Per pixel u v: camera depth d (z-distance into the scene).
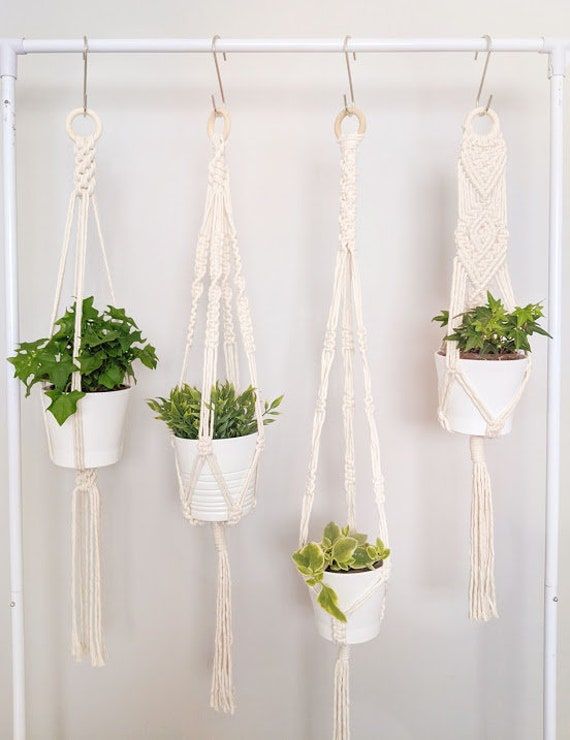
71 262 1.71
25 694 1.66
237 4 1.67
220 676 1.53
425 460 1.74
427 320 1.71
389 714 1.78
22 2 1.67
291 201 1.69
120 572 1.76
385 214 1.70
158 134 1.69
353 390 1.59
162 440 1.74
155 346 1.73
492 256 1.43
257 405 1.45
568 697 1.76
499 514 1.75
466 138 1.42
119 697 1.78
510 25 1.67
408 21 1.67
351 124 1.44
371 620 1.44
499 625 1.76
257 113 1.68
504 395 1.40
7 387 1.57
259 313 1.72
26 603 1.77
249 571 1.76
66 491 1.75
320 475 1.74
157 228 1.70
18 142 1.69
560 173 1.46
